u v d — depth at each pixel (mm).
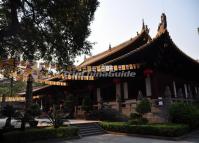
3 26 12023
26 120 15469
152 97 18719
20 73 16500
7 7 12164
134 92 20922
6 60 13945
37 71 15875
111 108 21094
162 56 19047
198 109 17766
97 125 18969
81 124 18250
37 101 41094
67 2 12062
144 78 20312
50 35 13359
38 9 12148
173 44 18547
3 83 46969
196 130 16172
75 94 29938
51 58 14562
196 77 26812
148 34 22297
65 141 14453
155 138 14391
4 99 36000
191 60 21516
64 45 13609
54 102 32969
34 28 12438
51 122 16297
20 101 40781
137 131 15641
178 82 23828
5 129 14617
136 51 18016
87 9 13273
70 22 13148
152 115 17109
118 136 16031
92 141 14148
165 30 17578
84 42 13727
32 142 13625
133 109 18719
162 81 20328
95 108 23891
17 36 12086
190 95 21781
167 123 15781
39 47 13406
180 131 13883
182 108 15930
